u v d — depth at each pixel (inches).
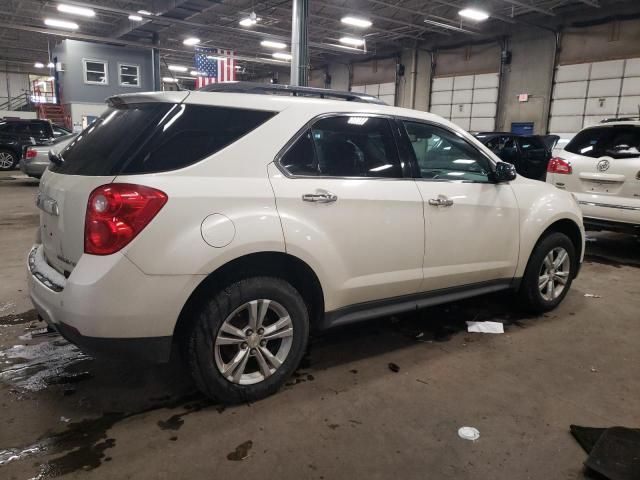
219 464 76.6
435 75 848.9
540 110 701.9
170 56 1121.4
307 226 92.8
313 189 94.5
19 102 1322.6
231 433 84.8
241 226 84.4
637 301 161.5
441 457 79.7
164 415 89.9
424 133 118.2
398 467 77.1
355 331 133.1
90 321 76.0
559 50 669.3
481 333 132.8
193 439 82.7
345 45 930.7
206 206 82.0
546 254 141.9
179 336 89.4
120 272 76.2
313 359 115.4
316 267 95.3
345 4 687.7
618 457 78.1
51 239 90.2
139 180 78.3
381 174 107.0
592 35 633.6
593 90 639.8
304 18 424.5
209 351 87.4
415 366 112.5
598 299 163.2
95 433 83.9
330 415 91.2
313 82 1132.5
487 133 456.1
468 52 791.1
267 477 74.0
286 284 93.7
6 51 1165.7
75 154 91.5
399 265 109.6
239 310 89.4
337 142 101.6
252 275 91.2
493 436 85.8
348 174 101.9
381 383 104.0
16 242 224.7
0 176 513.0
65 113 892.0
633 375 110.0
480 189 124.4
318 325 103.2
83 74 868.6
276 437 84.0
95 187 77.7
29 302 147.4
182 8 670.5
